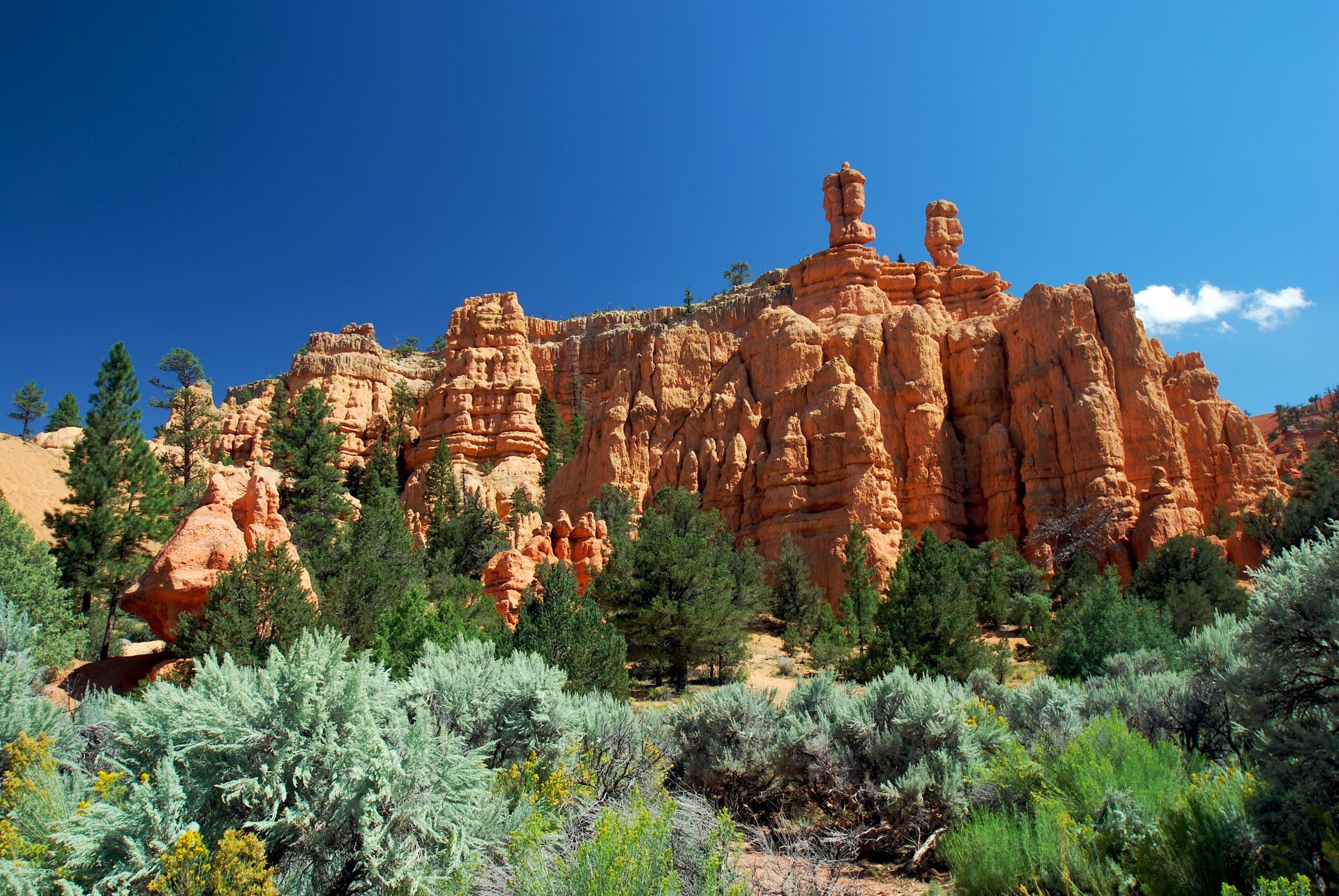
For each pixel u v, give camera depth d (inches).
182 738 295.6
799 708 559.8
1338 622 302.2
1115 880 305.7
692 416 2847.0
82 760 394.9
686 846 286.5
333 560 1606.8
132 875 248.5
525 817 346.3
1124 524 2158.0
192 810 274.7
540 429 3494.1
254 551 748.0
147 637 1357.0
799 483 2341.3
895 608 1056.2
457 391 3348.9
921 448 2488.9
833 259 3201.3
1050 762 425.4
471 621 1049.5
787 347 2691.9
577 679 785.6
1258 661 336.8
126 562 1390.3
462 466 3171.8
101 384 1579.7
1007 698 578.6
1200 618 1290.6
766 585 1846.7
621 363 4276.6
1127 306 2480.3
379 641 807.1
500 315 3582.7
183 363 2687.0
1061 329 2487.7
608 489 2449.6
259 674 310.8
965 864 342.6
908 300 3203.7
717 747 505.4
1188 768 407.5
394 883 280.1
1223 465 2412.6
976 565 1926.7
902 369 2630.4
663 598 1200.2
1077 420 2313.0
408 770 305.6
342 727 306.2
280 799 282.8
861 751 479.8
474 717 432.5
